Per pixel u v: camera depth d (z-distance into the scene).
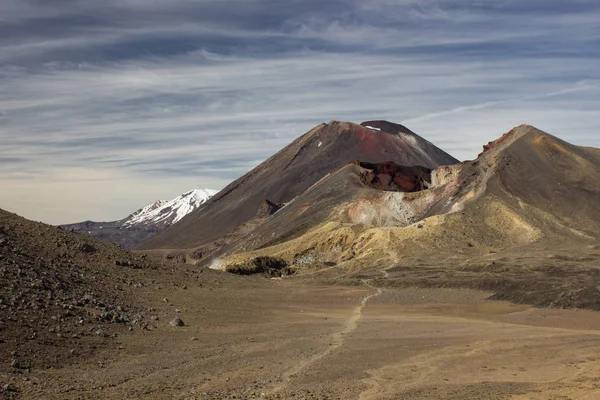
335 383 27.05
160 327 37.06
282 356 32.19
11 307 31.98
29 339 28.55
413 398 24.91
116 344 31.19
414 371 30.34
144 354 30.17
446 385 27.52
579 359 34.19
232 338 36.53
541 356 34.91
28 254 42.91
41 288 36.47
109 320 35.53
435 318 53.00
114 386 24.31
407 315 55.19
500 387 27.27
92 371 26.27
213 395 23.84
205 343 34.25
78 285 40.94
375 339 39.06
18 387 22.83
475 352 35.69
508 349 36.81
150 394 23.50
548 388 27.14
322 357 32.53
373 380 28.05
